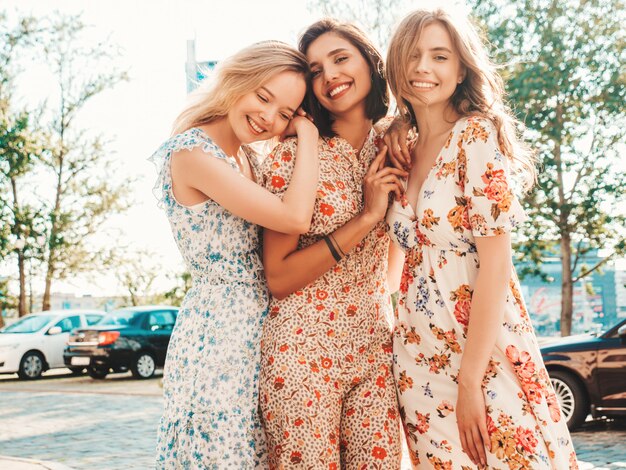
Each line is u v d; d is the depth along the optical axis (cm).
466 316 261
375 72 293
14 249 2916
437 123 277
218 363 265
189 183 272
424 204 266
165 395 277
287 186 276
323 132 292
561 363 834
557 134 1730
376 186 273
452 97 279
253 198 263
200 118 282
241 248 275
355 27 292
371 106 297
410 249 277
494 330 252
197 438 262
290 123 284
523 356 254
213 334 267
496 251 253
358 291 281
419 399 272
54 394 1409
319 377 268
